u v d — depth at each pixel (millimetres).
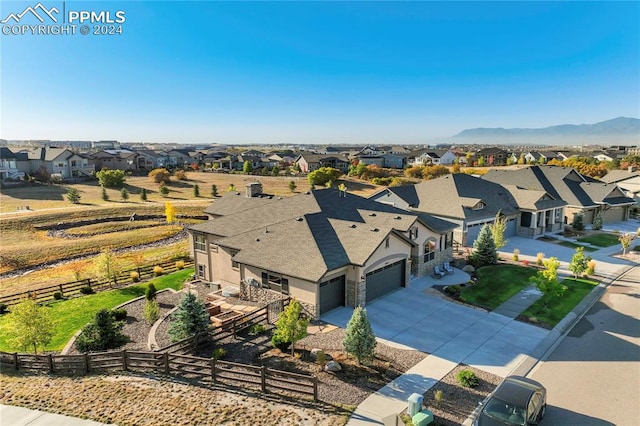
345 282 23234
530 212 43094
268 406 13742
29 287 33062
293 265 22406
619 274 30703
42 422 12922
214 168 118438
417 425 12766
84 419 13031
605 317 22656
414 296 25203
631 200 52594
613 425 13539
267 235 26016
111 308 25953
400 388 15281
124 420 12914
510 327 21031
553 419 13836
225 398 14188
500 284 27703
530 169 53812
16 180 83375
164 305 25672
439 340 19484
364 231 24922
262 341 19109
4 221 52156
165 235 51500
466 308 23438
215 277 29969
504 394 13391
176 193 79750
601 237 43344
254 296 24297
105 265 30609
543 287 23469
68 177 94438
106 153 110812
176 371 16062
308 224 25734
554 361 17781
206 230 29859
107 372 16422
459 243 38500
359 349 16469
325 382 15484
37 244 46125
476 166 122438
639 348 18984
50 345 21047
